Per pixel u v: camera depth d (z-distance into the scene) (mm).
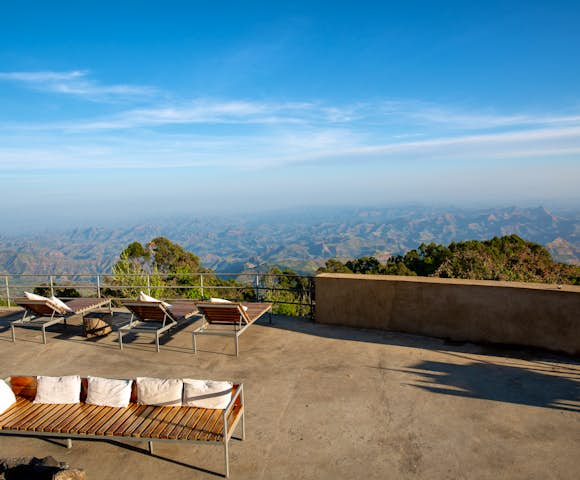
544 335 5449
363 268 20812
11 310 8422
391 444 3477
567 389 4402
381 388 4516
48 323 6328
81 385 3701
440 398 4262
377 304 6496
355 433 3652
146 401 3576
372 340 6059
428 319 6156
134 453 3436
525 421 3789
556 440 3482
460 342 5910
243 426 3553
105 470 3225
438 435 3600
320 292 6855
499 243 16594
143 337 6520
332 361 5301
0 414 3471
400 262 20188
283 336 6324
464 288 5871
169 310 6254
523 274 10930
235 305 5746
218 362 5383
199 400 3486
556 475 3045
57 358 5695
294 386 4609
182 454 3408
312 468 3186
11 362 5578
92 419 3367
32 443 3605
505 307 5645
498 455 3299
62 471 2730
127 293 10695
